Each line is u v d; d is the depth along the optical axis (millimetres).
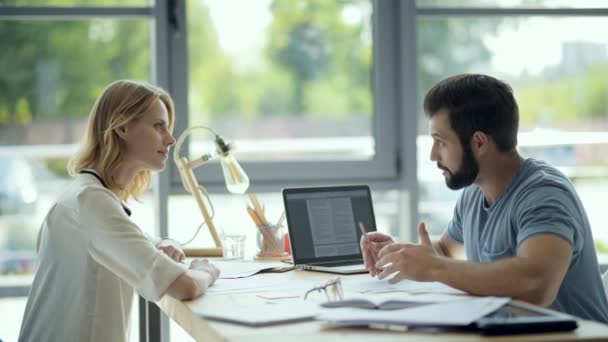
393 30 3461
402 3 3389
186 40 3307
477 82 1834
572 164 3568
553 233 1587
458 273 1545
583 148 3568
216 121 3361
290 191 2234
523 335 1207
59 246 1969
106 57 3309
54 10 3205
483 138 1812
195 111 3338
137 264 1757
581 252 1742
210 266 1897
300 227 2199
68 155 3322
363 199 2332
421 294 1602
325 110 3461
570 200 1708
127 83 2117
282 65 3430
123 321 2002
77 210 1925
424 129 3459
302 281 1891
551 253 1554
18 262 3295
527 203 1714
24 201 3305
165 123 2135
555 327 1230
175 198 3303
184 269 1710
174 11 3258
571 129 3564
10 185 3289
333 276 1995
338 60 3471
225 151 2598
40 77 3279
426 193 3477
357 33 3477
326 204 2266
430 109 1875
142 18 3268
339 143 3473
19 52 3256
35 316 2020
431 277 1566
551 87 3547
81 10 3219
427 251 1613
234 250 2432
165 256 1765
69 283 1962
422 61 3469
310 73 3455
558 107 3553
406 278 1656
